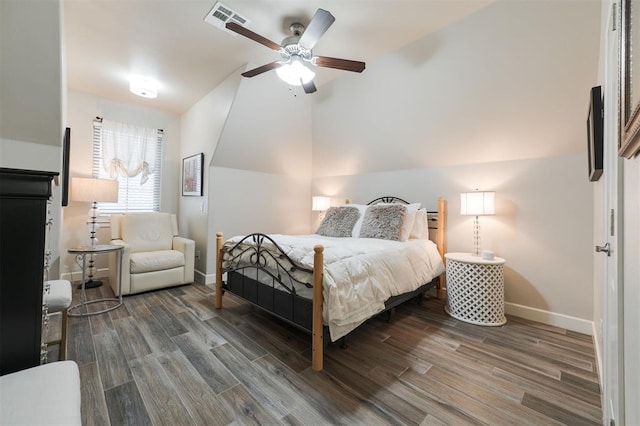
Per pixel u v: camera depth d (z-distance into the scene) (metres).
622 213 0.91
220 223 3.73
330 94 3.58
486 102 2.55
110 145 3.78
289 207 4.51
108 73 3.15
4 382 0.81
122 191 4.01
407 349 2.00
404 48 2.69
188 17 2.25
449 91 2.69
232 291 2.67
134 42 2.58
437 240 3.11
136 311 2.65
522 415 1.36
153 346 1.99
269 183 4.25
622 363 0.88
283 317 2.08
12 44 1.60
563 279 2.41
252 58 2.87
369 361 1.84
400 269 2.36
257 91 3.27
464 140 2.86
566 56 2.06
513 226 2.67
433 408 1.41
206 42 2.59
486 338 2.18
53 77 1.79
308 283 1.86
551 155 2.46
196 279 3.83
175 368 1.73
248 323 2.41
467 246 2.98
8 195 0.92
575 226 2.35
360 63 2.28
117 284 3.03
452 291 2.61
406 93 2.96
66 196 3.11
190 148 4.18
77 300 2.92
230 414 1.35
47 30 1.62
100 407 1.38
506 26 2.17
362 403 1.44
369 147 3.67
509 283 2.69
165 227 3.81
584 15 1.90
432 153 3.17
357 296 1.89
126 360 1.81
